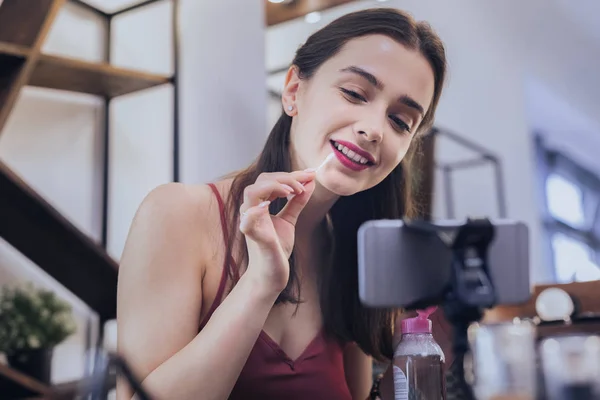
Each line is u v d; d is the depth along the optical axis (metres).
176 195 1.04
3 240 2.08
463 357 0.78
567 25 4.58
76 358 2.28
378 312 1.15
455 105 3.92
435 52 1.06
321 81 1.06
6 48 1.83
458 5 3.91
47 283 2.23
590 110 5.16
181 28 2.35
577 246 5.44
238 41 2.36
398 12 1.07
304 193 0.94
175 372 0.88
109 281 2.16
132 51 2.48
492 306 0.68
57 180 2.27
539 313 1.47
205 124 2.29
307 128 1.06
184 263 1.01
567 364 0.90
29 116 2.21
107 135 2.44
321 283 1.14
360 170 1.03
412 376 0.83
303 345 1.09
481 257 0.68
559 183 5.57
